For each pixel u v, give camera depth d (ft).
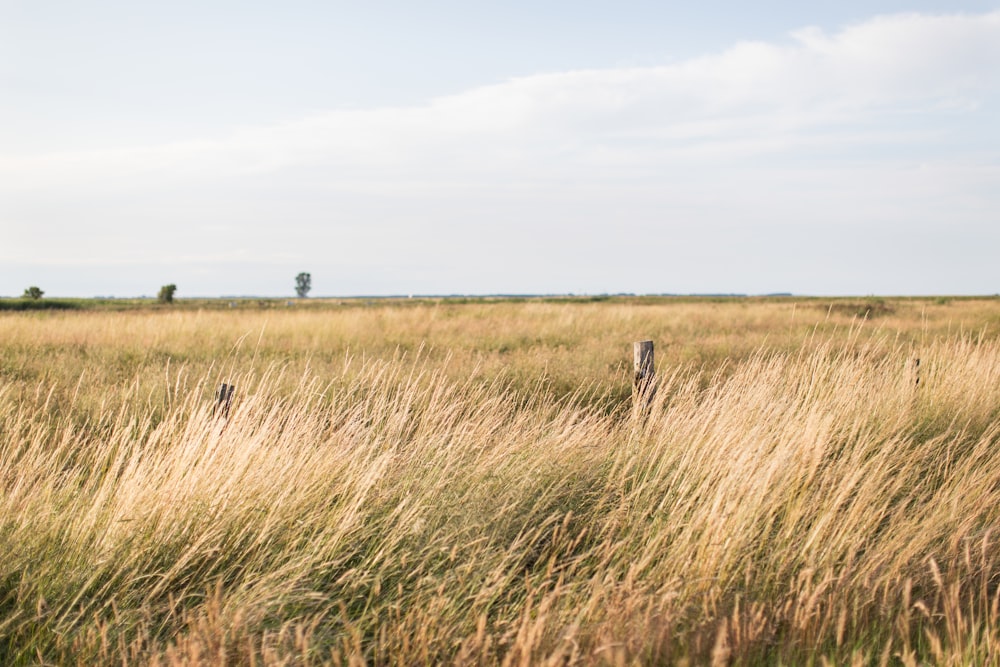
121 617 8.68
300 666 8.09
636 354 19.27
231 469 11.80
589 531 11.78
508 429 16.19
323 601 9.80
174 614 9.14
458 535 11.12
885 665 7.80
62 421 17.84
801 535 11.00
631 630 8.05
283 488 11.61
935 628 8.91
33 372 29.91
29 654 8.45
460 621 9.09
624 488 13.12
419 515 11.27
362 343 44.83
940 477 15.33
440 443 14.23
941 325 61.87
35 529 10.40
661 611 8.38
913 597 10.00
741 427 14.10
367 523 11.54
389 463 13.16
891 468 14.17
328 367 32.32
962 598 10.03
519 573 10.88
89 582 9.29
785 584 9.96
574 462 13.89
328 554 10.55
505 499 12.10
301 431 13.76
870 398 18.47
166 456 12.58
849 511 11.43
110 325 49.80
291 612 9.44
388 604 9.19
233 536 10.63
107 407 21.42
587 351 39.73
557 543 11.59
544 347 41.06
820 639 8.34
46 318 56.44
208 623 8.54
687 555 10.20
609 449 14.71
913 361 21.33
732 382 17.38
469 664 7.73
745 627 8.21
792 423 14.40
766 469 12.19
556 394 27.73
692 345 44.01
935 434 18.02
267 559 10.55
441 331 53.78
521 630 7.54
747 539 10.60
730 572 9.93
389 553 10.56
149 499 10.96
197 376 28.14
